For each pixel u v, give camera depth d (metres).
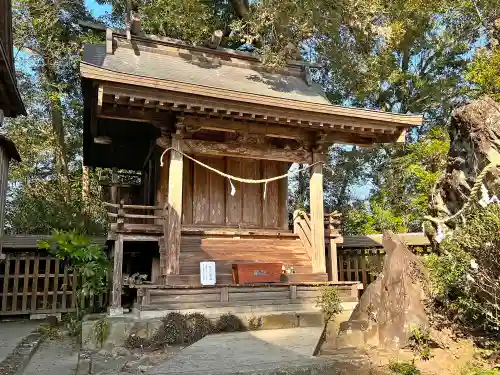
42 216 16.88
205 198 10.77
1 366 5.54
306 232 10.01
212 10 18.77
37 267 10.74
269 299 8.11
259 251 9.65
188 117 8.67
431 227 6.95
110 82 7.12
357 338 5.84
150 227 8.37
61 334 8.25
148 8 16.62
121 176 18.03
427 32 19.80
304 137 9.82
